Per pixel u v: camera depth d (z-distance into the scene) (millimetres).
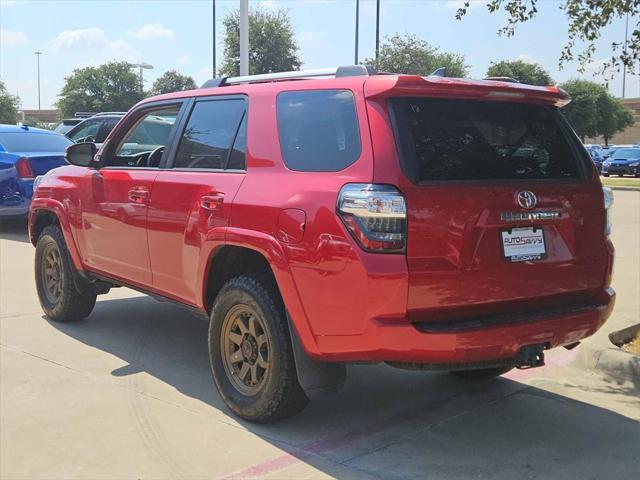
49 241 6348
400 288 3400
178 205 4672
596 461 3820
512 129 4004
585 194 4066
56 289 6449
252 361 4242
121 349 5746
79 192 5840
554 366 5473
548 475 3650
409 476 3625
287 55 32594
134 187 5141
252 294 4051
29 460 3736
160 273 4957
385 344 3432
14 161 11539
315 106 3945
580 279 4023
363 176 3512
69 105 66500
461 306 3568
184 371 5230
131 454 3824
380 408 4570
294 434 4121
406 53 30297
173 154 4980
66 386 4859
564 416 4457
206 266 4402
